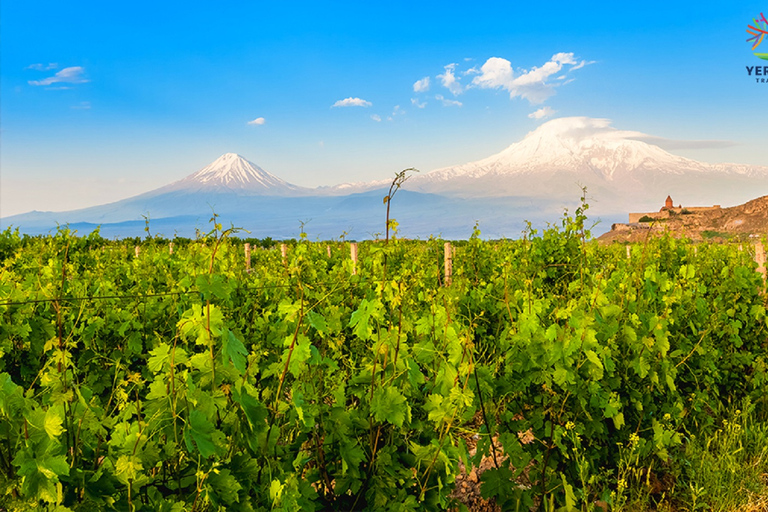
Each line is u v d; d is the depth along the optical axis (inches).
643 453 159.9
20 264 301.0
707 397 195.0
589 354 135.9
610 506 147.0
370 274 219.9
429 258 311.0
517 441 139.2
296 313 111.6
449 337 133.2
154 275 268.1
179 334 94.5
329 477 132.9
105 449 103.7
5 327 151.6
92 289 197.8
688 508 157.2
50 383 95.9
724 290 262.8
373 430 130.5
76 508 83.5
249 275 252.2
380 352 122.3
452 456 118.9
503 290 202.5
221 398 94.4
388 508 122.6
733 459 165.0
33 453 77.8
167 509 89.7
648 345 163.0
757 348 248.5
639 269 211.8
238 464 98.6
